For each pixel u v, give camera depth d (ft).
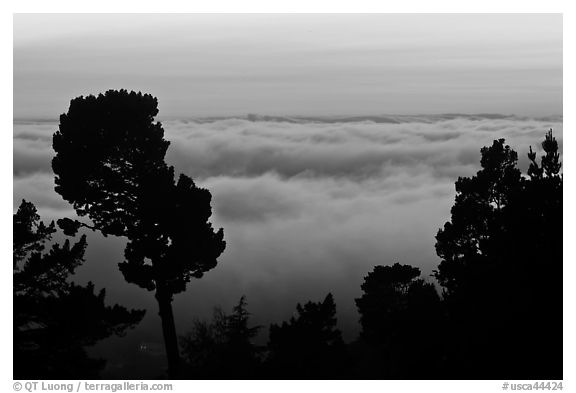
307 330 75.97
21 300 67.36
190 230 86.48
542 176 80.48
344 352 76.54
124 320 70.64
